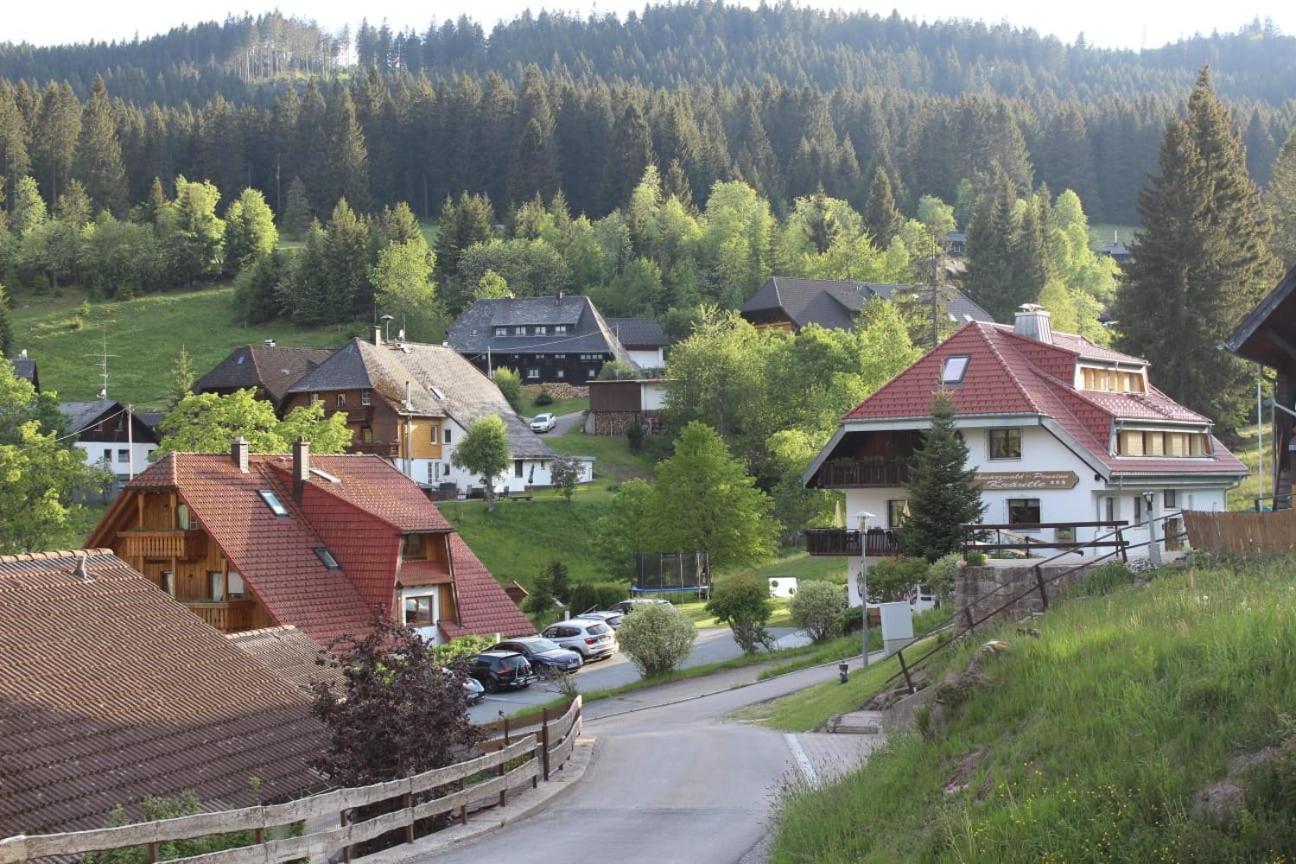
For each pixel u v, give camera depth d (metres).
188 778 21.47
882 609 30.84
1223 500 60.56
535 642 49.53
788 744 26.27
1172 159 83.94
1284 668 14.47
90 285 197.88
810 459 89.38
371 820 17.64
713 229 192.12
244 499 49.06
